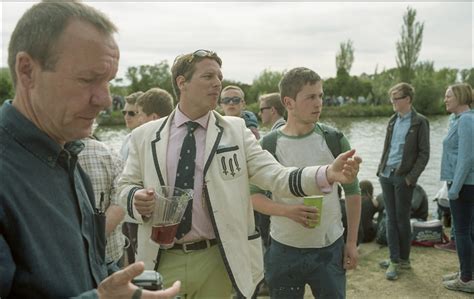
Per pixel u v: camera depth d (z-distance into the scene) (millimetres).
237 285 2238
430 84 51500
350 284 4586
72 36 1048
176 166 2340
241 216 2320
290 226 2742
